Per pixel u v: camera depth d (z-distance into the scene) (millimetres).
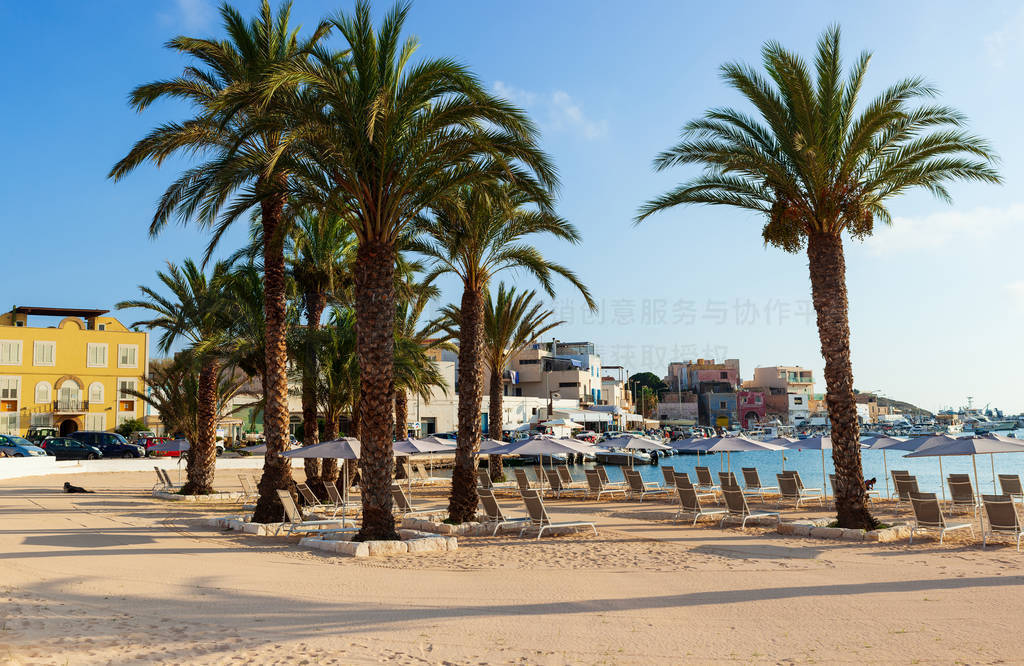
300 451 15641
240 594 9492
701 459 66750
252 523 16656
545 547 14008
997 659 6434
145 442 50562
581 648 7008
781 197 15594
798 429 116000
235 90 13727
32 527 16656
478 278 18203
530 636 7430
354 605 8859
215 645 7078
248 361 24375
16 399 57000
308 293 23969
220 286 25203
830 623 7805
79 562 11820
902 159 14859
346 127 13742
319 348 23500
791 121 15117
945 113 14766
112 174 17328
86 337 60188
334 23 13867
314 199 14812
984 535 13195
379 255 13953
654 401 127875
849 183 15141
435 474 42938
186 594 9461
